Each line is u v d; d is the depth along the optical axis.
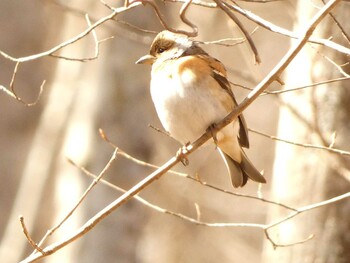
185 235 18.20
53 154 15.91
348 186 10.72
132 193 8.19
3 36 16.98
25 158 16.92
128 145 14.42
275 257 11.05
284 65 7.98
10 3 17.06
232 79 17.86
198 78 9.39
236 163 9.77
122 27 13.67
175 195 17.94
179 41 9.69
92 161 14.38
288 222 10.97
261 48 20.84
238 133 9.58
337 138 10.58
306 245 10.86
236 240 18.81
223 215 18.73
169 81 9.45
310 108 10.70
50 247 8.05
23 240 15.91
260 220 18.95
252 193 19.08
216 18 18.09
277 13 18.59
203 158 18.52
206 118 9.37
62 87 15.67
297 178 10.91
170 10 14.55
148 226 17.20
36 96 17.09
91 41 15.06
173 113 9.45
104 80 14.62
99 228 14.34
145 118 14.56
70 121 15.26
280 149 11.14
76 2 15.27
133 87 14.56
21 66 17.02
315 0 10.70
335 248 10.77
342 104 10.59
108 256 14.30
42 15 17.25
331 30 10.52
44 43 17.31
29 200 16.03
